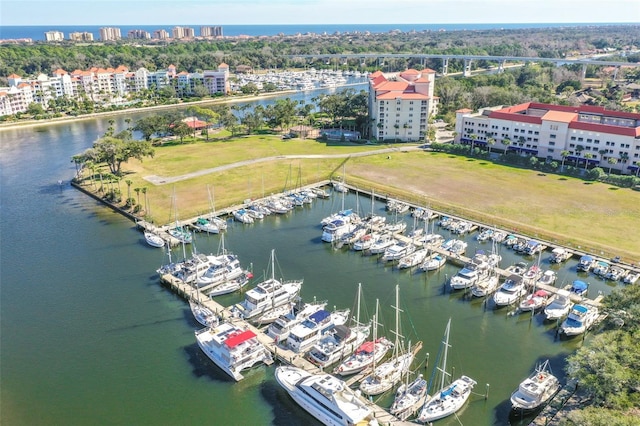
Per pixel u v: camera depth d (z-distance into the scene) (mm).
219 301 108938
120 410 78375
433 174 188125
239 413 77812
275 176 188625
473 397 80000
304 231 146375
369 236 136500
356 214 153125
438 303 108688
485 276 115938
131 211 156875
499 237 135500
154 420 76312
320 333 94062
